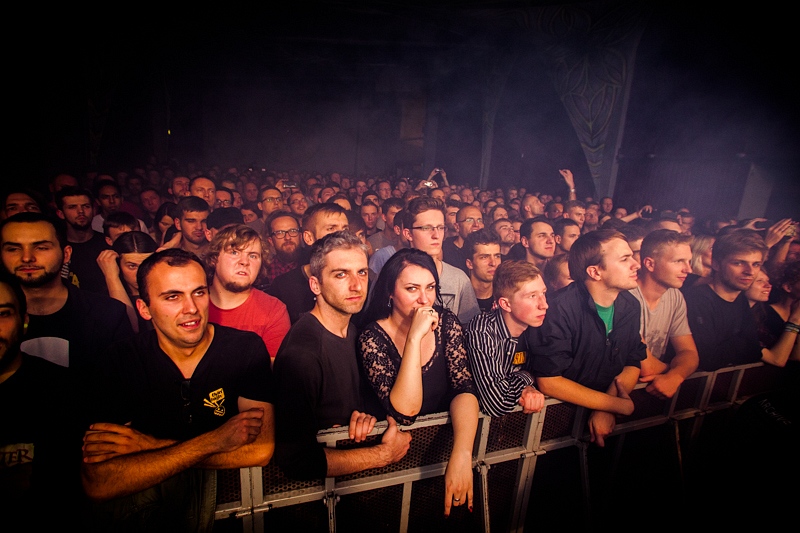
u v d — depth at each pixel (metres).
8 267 2.16
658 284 2.60
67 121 10.22
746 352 2.76
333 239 1.88
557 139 13.66
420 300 1.89
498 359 2.07
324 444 1.81
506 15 10.82
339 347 1.91
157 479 1.58
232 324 2.56
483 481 2.13
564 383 2.22
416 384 1.75
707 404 2.72
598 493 2.54
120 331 2.49
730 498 1.84
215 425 1.81
